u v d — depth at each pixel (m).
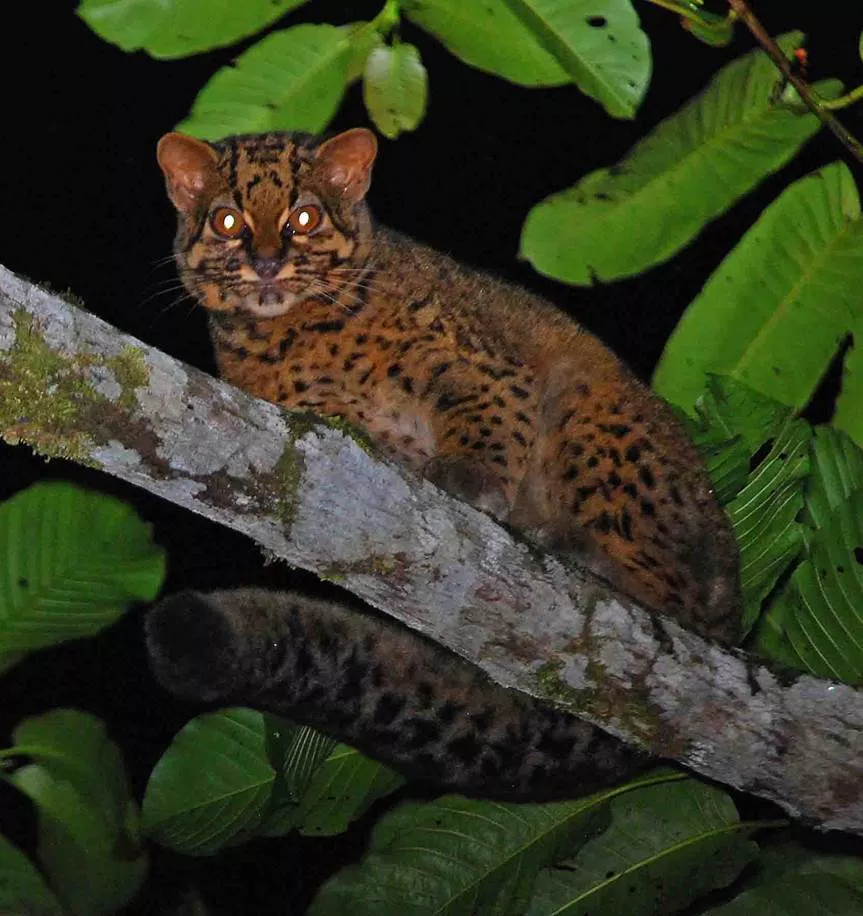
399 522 6.20
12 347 5.23
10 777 7.39
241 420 5.77
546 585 6.53
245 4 6.91
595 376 9.30
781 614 8.71
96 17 6.87
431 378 9.28
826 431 8.78
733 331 8.77
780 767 6.94
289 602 7.77
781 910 7.57
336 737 7.81
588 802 8.16
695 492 8.91
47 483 7.70
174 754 8.35
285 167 9.50
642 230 8.05
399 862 8.03
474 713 7.89
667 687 6.79
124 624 11.40
